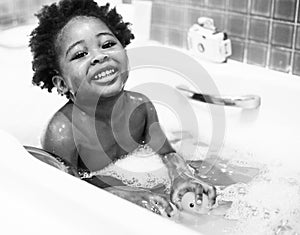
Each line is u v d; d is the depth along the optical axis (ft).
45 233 2.52
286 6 4.59
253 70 4.60
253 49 4.91
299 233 3.23
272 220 3.35
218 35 4.73
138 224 2.39
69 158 3.50
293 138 4.26
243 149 4.34
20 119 4.63
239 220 3.35
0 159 2.93
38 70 3.55
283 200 3.57
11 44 5.13
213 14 5.09
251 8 4.81
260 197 3.60
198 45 4.85
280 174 3.98
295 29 4.59
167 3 5.41
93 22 3.46
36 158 3.05
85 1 3.55
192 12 5.24
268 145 4.32
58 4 3.56
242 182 3.79
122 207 2.51
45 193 2.67
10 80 4.77
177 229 2.36
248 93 4.49
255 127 4.43
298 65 4.67
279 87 4.33
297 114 4.27
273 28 4.73
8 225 2.58
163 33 5.55
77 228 2.51
